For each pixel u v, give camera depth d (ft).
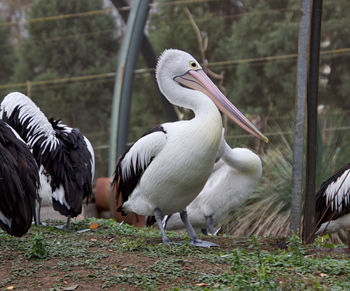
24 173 15.97
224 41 54.65
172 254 17.42
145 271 15.47
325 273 15.72
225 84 53.47
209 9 56.39
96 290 14.14
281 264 16.37
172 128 18.85
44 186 21.53
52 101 57.57
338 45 51.60
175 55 20.16
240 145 35.45
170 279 14.98
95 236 20.12
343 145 33.71
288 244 19.66
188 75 20.26
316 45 20.15
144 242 19.12
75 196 19.79
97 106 59.82
